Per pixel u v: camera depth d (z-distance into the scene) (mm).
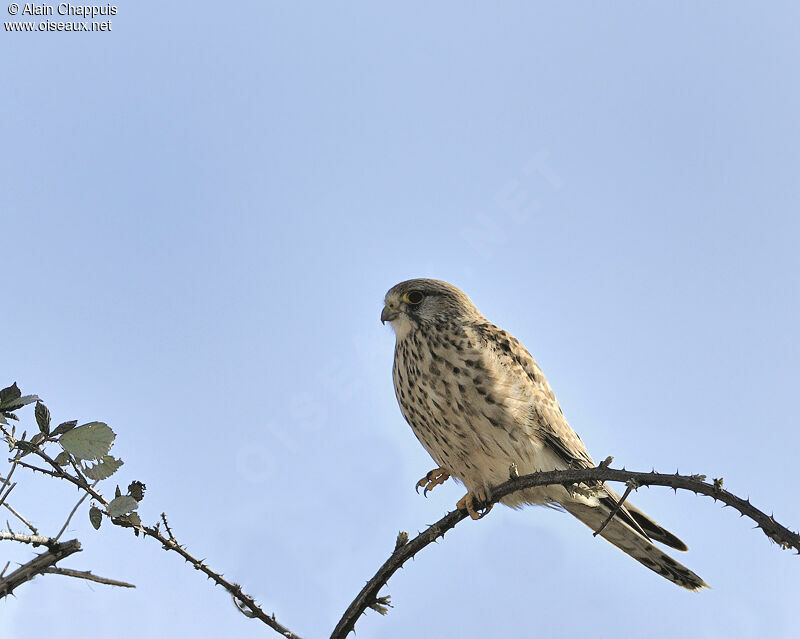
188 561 6750
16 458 5633
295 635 6969
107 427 5742
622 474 6676
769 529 5699
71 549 5379
